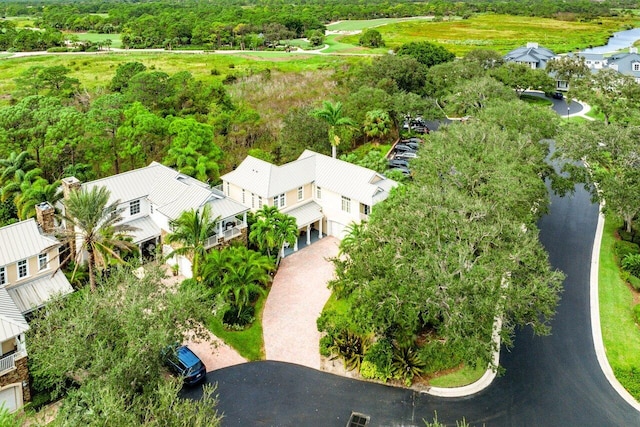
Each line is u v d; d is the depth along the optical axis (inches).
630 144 2031.3
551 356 1503.4
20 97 3334.2
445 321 1275.8
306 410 1315.2
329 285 1588.3
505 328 1343.5
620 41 7091.5
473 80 3366.1
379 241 1475.1
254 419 1283.2
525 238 1459.2
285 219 1955.0
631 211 2005.4
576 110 3941.9
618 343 1552.7
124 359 1061.1
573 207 2465.6
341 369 1469.0
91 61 5002.5
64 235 1638.8
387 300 1293.1
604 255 2030.0
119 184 1989.4
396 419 1284.4
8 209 2206.0
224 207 1920.5
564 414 1295.5
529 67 4333.2
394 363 1416.1
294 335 1608.0
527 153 2095.2
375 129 3085.6
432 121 3619.6
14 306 1376.7
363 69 3799.2
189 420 944.9
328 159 2265.0
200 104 3196.4
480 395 1362.0
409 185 2027.6
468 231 1387.8
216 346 1375.5
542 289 1321.4
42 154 2396.7
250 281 1668.3
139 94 3115.2
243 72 4443.9
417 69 3779.5
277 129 3169.3
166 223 1927.9
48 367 1114.1
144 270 1461.6
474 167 1814.7
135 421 906.1
